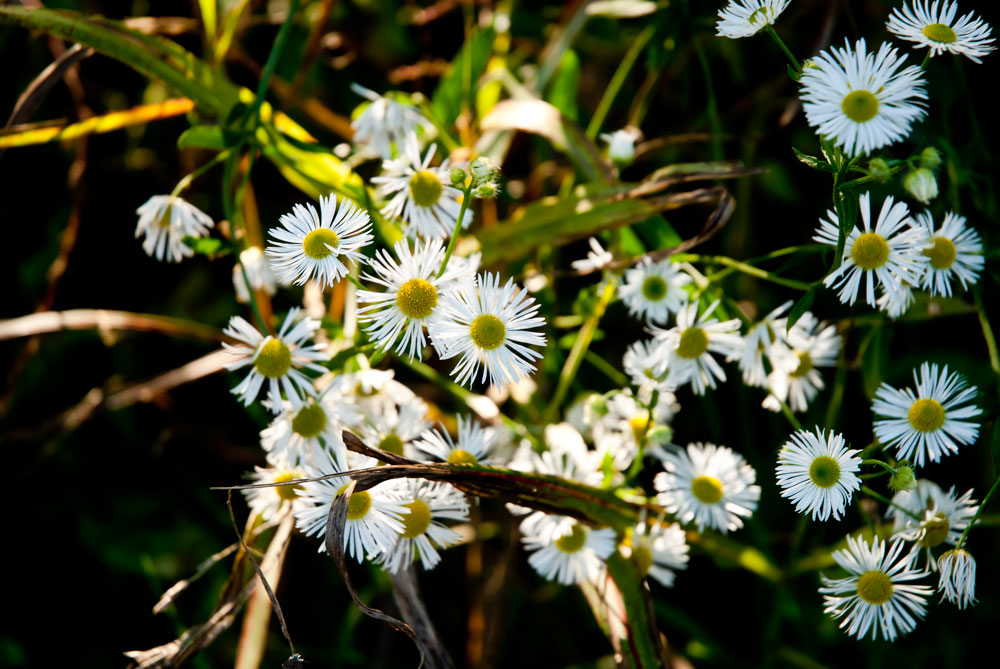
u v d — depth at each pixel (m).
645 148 0.43
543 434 0.41
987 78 0.42
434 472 0.37
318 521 0.37
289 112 0.46
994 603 0.43
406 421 0.39
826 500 0.37
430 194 0.39
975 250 0.38
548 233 0.41
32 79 0.46
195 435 0.45
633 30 0.47
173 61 0.41
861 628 0.38
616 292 0.42
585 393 0.42
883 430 0.38
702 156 0.46
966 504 0.38
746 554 0.43
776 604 0.43
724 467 0.39
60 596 0.44
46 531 0.45
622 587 0.39
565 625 0.44
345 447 0.38
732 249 0.45
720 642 0.44
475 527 0.43
